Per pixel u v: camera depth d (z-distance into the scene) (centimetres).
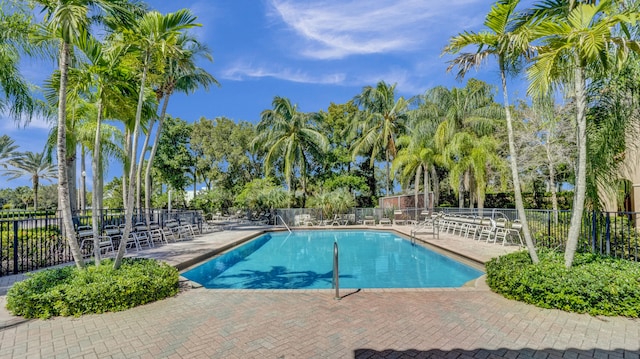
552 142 1512
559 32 462
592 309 403
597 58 480
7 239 657
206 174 3195
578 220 481
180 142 3036
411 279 754
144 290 463
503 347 326
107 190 3039
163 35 560
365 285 704
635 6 486
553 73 507
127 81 625
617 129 549
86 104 1124
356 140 2767
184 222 1415
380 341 342
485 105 1802
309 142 2295
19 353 320
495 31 525
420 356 311
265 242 1400
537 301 439
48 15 496
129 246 1011
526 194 2159
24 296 414
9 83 754
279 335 357
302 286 701
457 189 1673
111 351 324
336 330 369
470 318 400
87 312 424
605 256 539
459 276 777
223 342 342
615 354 310
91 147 1219
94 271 501
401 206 2109
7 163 2931
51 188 4406
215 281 749
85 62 627
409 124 2112
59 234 802
